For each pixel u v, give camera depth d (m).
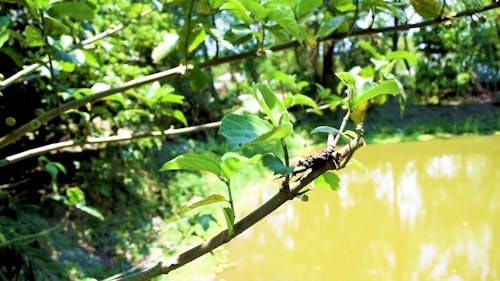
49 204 4.14
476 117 13.00
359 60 10.47
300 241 5.32
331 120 10.62
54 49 1.06
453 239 5.20
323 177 0.73
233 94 10.02
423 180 7.75
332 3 1.07
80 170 4.52
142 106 3.73
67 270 3.53
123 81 3.43
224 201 0.66
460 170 8.24
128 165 5.45
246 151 5.11
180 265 0.68
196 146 8.12
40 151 1.31
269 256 4.88
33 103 3.64
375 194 7.09
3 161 1.25
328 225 5.84
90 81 2.98
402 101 1.25
